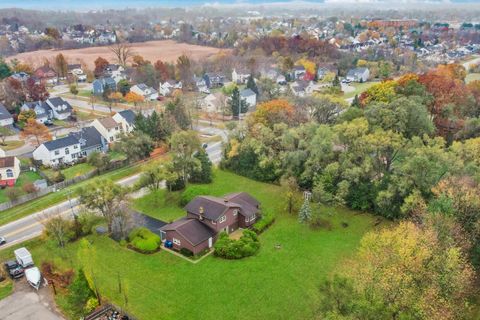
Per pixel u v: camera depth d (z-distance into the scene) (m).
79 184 70.44
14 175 71.81
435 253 35.78
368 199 58.72
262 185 70.38
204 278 45.41
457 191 45.06
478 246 42.06
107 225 56.31
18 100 115.75
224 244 49.69
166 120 87.38
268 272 46.34
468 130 70.56
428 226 41.09
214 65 165.38
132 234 53.12
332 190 59.84
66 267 47.62
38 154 80.19
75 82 154.38
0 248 51.84
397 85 86.31
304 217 56.22
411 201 50.31
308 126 67.50
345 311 30.69
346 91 138.00
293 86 135.00
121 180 72.81
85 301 39.38
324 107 81.94
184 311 40.41
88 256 42.97
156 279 45.31
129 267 47.59
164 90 139.75
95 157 75.69
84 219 54.78
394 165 60.12
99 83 135.38
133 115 97.31
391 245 36.00
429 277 33.72
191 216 54.84
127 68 163.75
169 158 73.69
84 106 123.50
